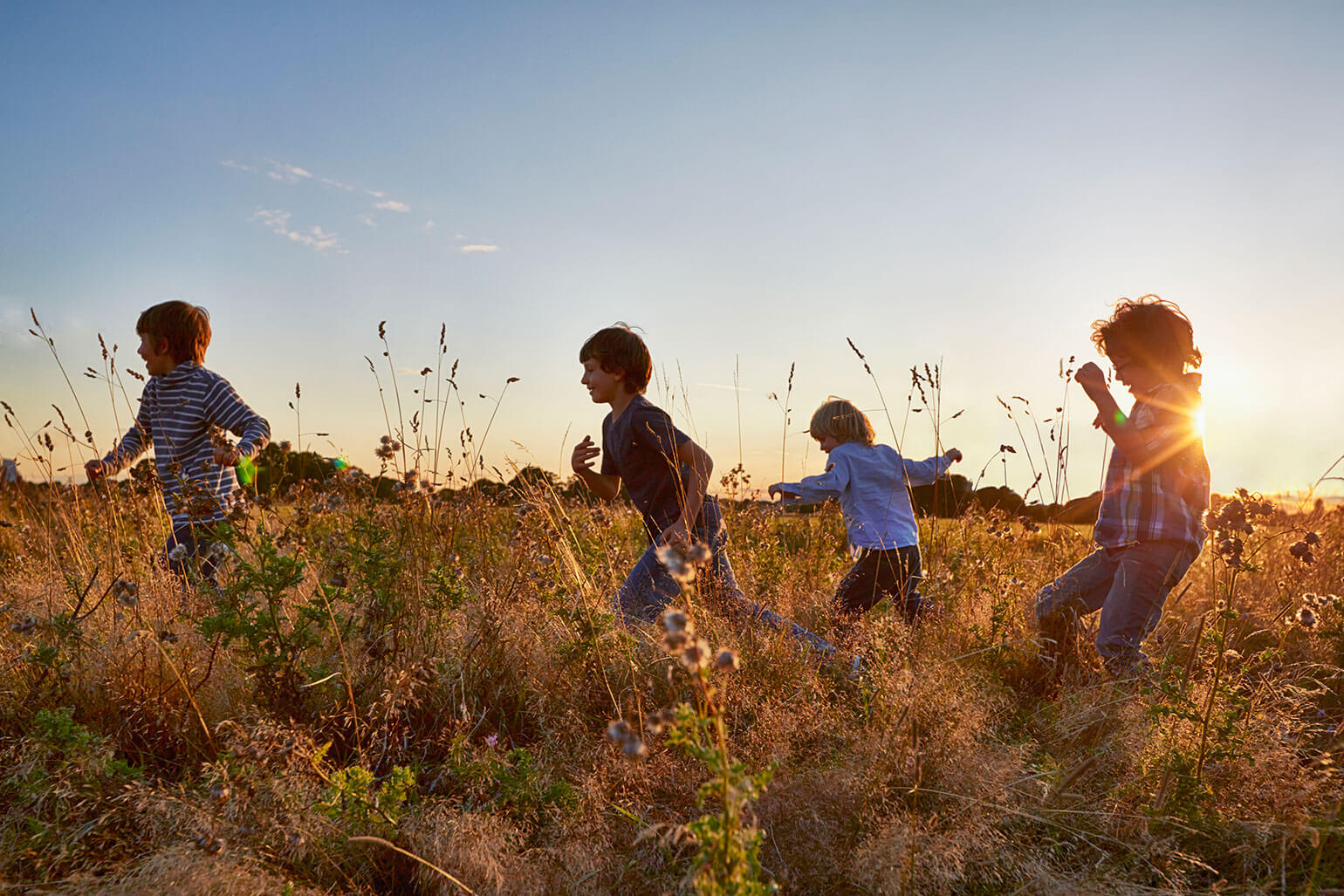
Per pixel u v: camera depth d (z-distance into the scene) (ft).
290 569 9.11
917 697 8.57
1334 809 7.56
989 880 6.87
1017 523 15.88
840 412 14.96
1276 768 8.09
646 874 6.93
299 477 13.79
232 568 9.57
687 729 5.05
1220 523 8.35
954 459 14.75
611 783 7.94
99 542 13.58
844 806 7.61
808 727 8.95
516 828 7.37
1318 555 14.93
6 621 10.36
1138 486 11.45
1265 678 9.91
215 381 13.38
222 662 9.79
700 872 4.79
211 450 13.11
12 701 8.84
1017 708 10.55
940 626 11.69
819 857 7.03
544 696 9.62
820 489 13.91
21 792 7.22
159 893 5.99
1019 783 8.11
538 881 6.68
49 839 6.68
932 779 8.07
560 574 12.34
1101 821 7.66
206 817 6.64
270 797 7.04
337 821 6.91
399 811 7.29
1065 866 7.20
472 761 8.07
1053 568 15.28
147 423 13.99
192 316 13.51
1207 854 7.28
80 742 7.50
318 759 7.42
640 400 12.53
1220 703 8.84
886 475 14.37
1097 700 10.12
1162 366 11.78
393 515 12.17
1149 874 6.93
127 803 7.14
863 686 9.78
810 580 15.72
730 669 5.22
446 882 6.61
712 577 11.98
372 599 10.07
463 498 13.91
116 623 10.19
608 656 10.16
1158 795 7.82
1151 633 11.87
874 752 8.10
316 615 9.21
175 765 8.27
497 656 10.30
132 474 13.43
